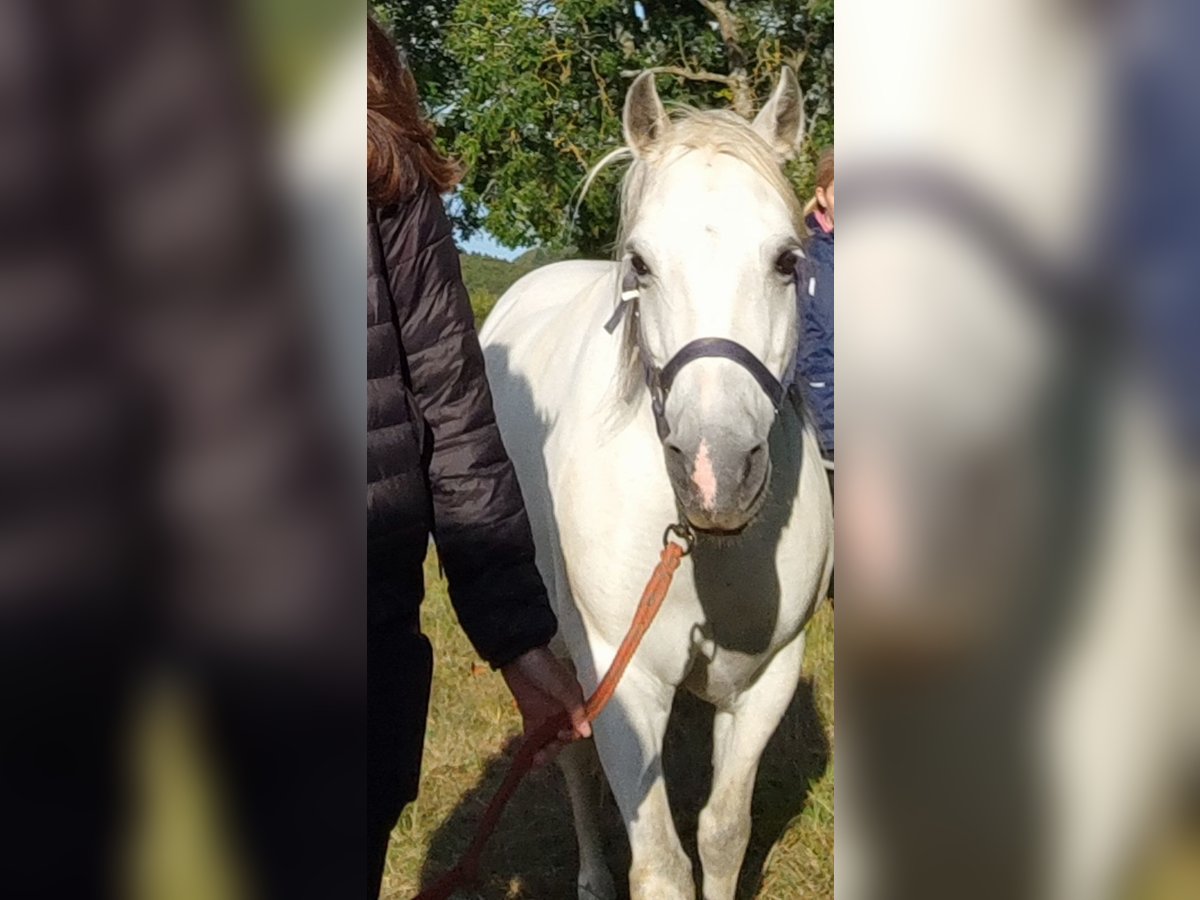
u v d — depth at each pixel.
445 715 3.49
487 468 1.42
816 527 2.20
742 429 1.74
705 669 2.19
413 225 1.36
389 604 1.34
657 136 2.02
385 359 1.32
